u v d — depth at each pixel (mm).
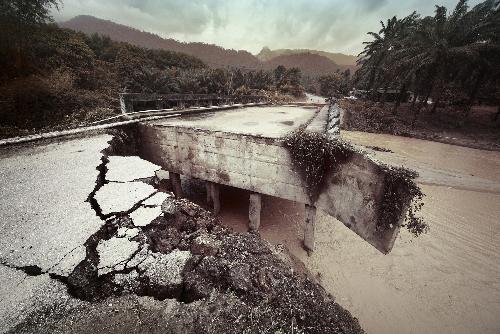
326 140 5699
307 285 3027
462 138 20281
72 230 2938
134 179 4328
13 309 2039
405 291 5883
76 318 2055
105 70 27125
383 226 4973
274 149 6266
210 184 7918
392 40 24562
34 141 6246
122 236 2961
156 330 2033
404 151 16906
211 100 19766
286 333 2195
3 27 14883
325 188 6008
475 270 6531
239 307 2332
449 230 8094
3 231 2877
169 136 7684
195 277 2566
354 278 6184
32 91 13062
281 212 8859
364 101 31734
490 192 10594
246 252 3027
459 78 22453
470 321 5246
